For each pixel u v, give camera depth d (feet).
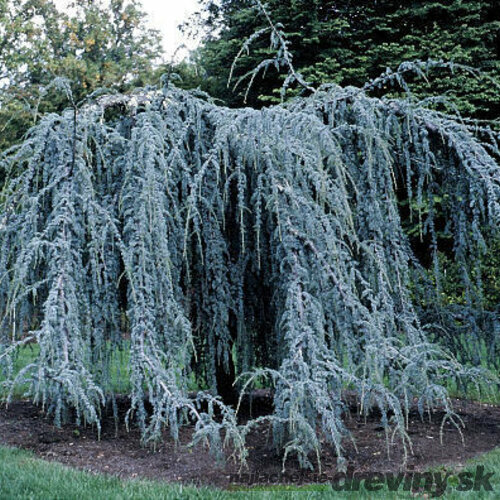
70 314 11.94
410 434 14.93
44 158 13.87
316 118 12.76
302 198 12.67
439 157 14.55
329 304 12.50
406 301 13.76
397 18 46.52
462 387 14.78
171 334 13.20
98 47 82.74
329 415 11.14
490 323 14.93
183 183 14.24
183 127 14.61
